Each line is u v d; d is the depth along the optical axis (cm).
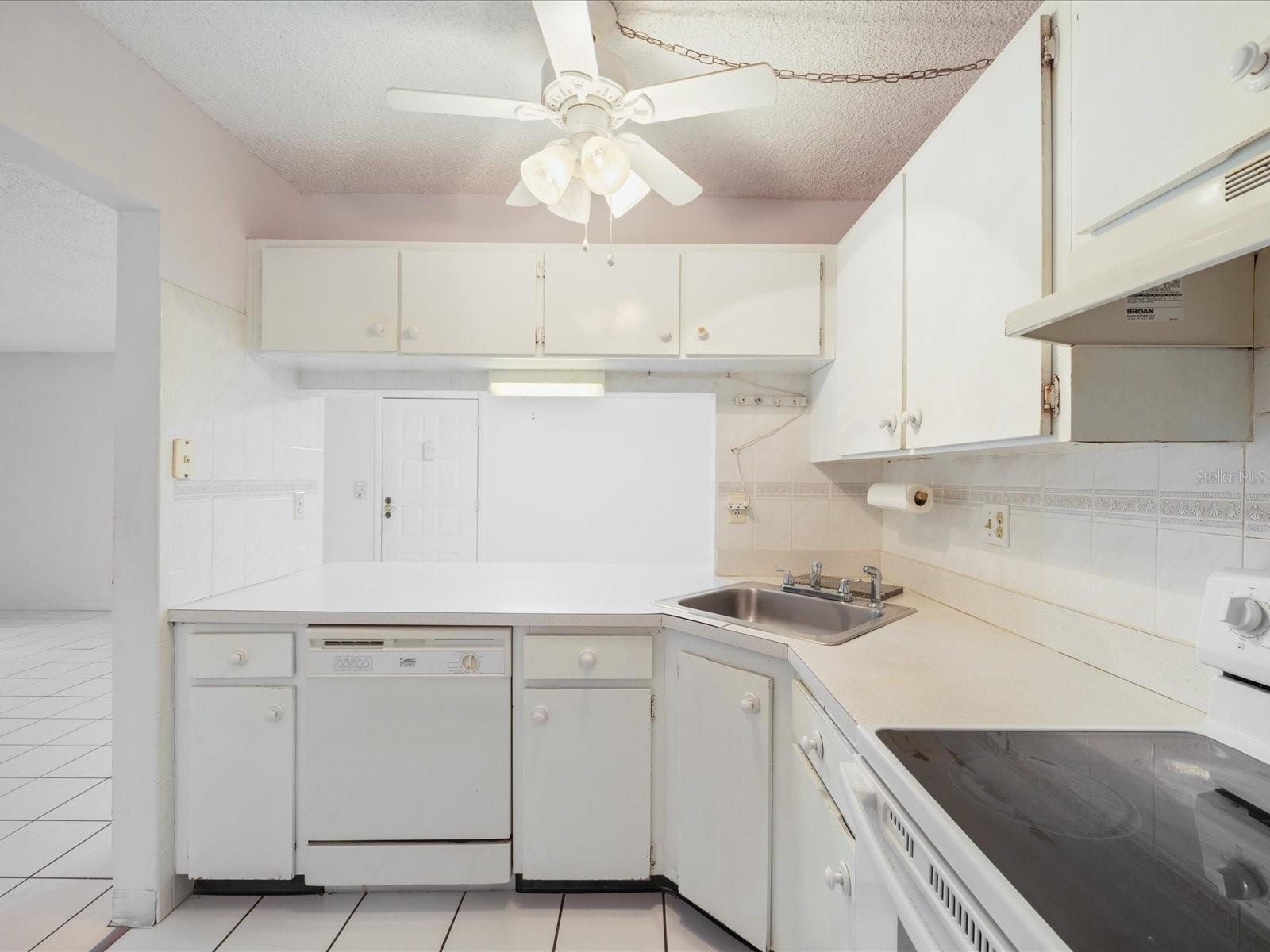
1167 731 96
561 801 174
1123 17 83
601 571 247
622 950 159
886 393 158
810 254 201
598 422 525
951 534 185
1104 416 94
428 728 174
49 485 527
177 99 172
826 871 115
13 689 348
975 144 117
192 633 174
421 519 512
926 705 107
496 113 138
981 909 62
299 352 200
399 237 233
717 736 159
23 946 160
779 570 233
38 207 243
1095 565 128
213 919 170
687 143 195
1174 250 60
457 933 165
